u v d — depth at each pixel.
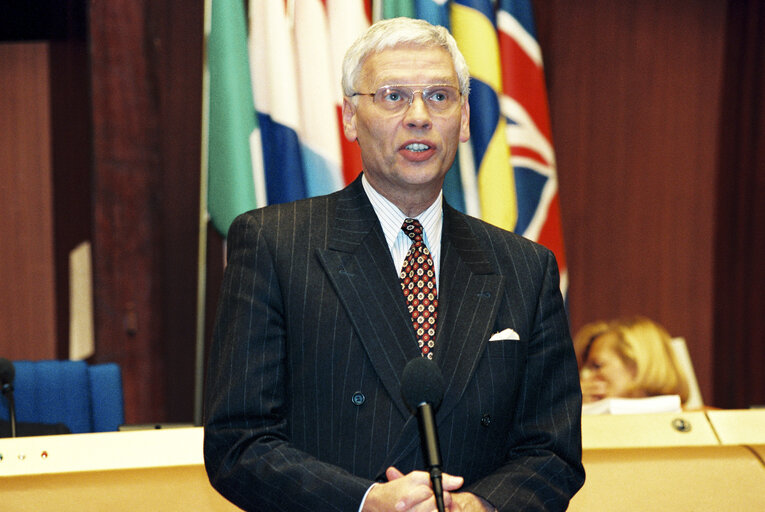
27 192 7.45
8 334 7.43
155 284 7.06
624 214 7.80
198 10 6.84
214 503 2.65
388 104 2.22
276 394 2.15
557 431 2.25
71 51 7.02
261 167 5.38
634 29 7.75
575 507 2.80
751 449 3.03
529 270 2.38
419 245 2.33
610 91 7.73
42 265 7.45
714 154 7.91
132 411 6.93
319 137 5.38
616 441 3.02
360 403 2.11
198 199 6.86
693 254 7.95
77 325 7.05
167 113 6.86
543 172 5.67
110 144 6.98
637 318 5.66
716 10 7.83
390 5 5.50
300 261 2.22
